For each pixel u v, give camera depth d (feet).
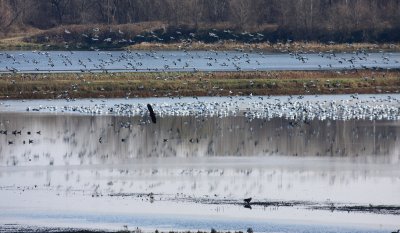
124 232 654.12
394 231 652.07
